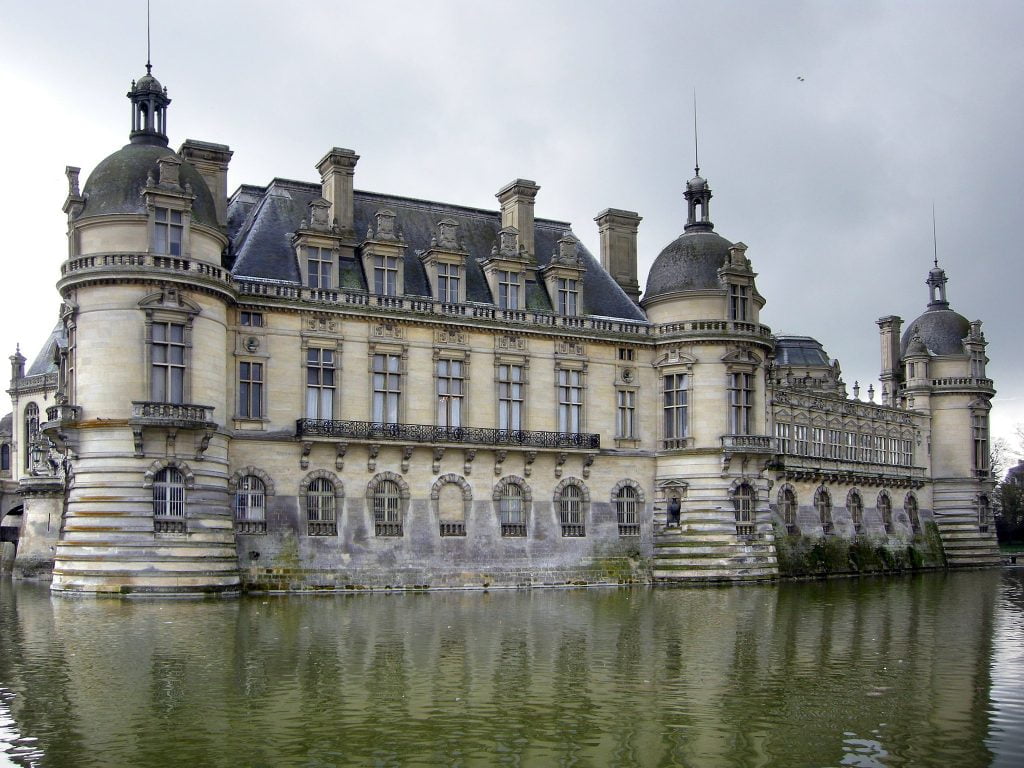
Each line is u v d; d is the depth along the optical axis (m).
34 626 37.81
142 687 26.64
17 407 86.06
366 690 26.50
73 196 51.62
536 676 28.50
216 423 51.16
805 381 94.62
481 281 64.19
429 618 41.72
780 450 77.56
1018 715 24.48
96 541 49.22
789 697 26.19
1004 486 125.69
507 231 63.97
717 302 66.19
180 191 51.22
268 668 29.22
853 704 25.47
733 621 41.69
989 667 30.53
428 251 61.69
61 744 21.70
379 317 58.31
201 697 25.59
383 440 57.38
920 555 90.19
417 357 59.72
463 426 60.78
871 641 36.00
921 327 97.69
